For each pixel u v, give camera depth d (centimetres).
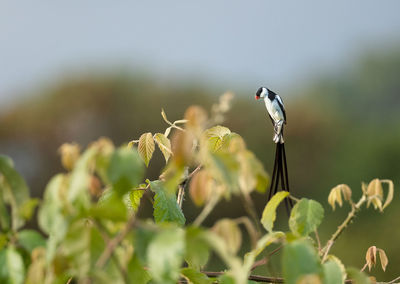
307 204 465
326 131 6475
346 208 4253
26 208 369
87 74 6650
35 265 360
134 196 615
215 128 598
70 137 5909
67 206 354
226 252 340
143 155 634
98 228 364
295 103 7219
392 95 8094
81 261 355
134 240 358
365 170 5556
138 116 6444
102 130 6184
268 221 457
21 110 5991
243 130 5722
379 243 3675
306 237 457
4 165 381
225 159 364
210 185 376
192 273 497
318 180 5962
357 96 8281
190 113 360
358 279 407
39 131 5778
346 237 3875
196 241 355
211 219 3856
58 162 5384
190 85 7012
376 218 3906
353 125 6838
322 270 374
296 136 6300
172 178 368
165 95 6744
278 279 521
